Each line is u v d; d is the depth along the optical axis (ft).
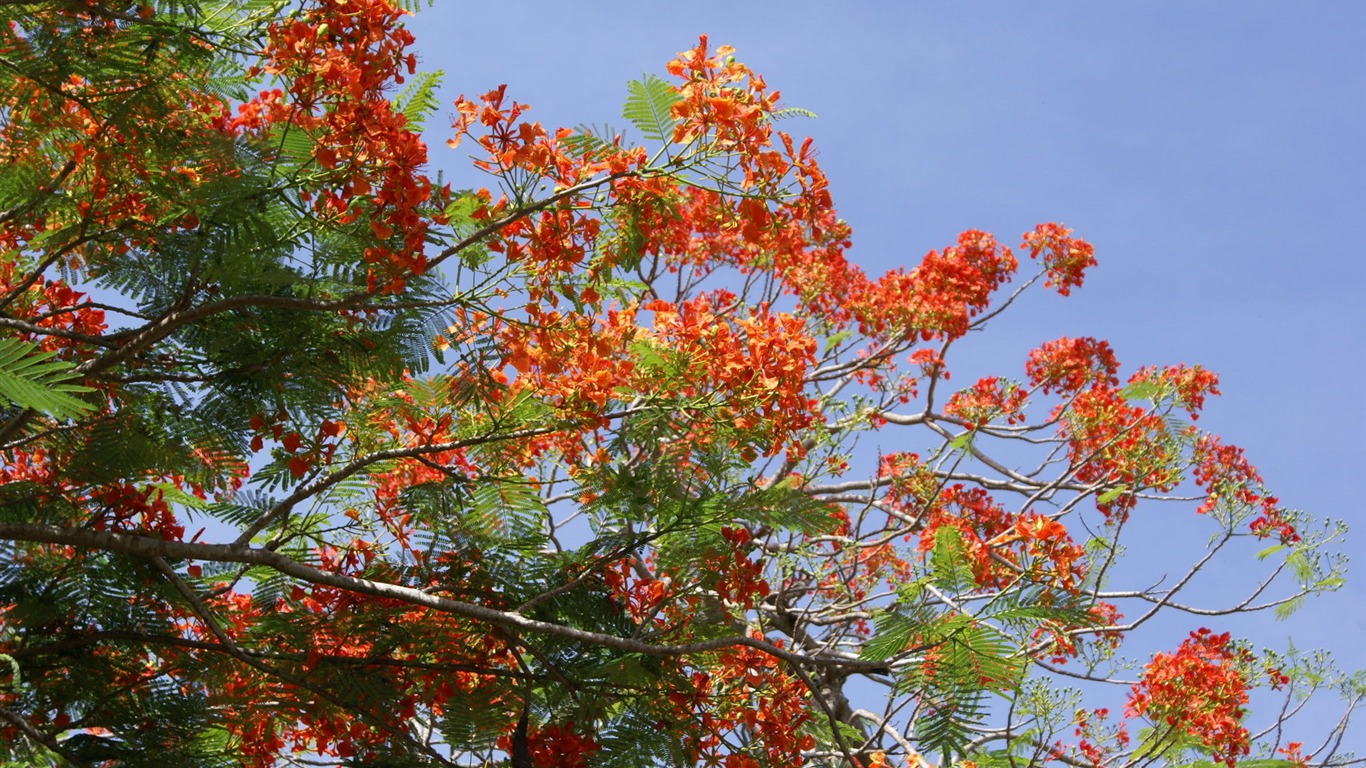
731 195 13.35
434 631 15.57
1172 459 33.06
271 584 16.48
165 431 14.73
